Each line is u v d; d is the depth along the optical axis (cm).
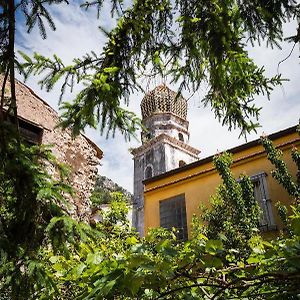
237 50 362
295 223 179
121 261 187
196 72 394
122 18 351
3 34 264
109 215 866
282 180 938
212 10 346
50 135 836
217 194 989
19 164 254
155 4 358
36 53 305
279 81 397
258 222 903
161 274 174
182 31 359
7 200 263
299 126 930
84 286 214
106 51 341
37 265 240
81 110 333
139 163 3441
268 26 356
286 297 176
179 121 3691
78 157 906
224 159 1006
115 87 342
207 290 212
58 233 257
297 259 168
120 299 204
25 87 826
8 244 242
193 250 200
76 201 823
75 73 322
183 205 1184
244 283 196
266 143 1002
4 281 246
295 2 338
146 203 1284
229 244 767
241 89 397
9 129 258
